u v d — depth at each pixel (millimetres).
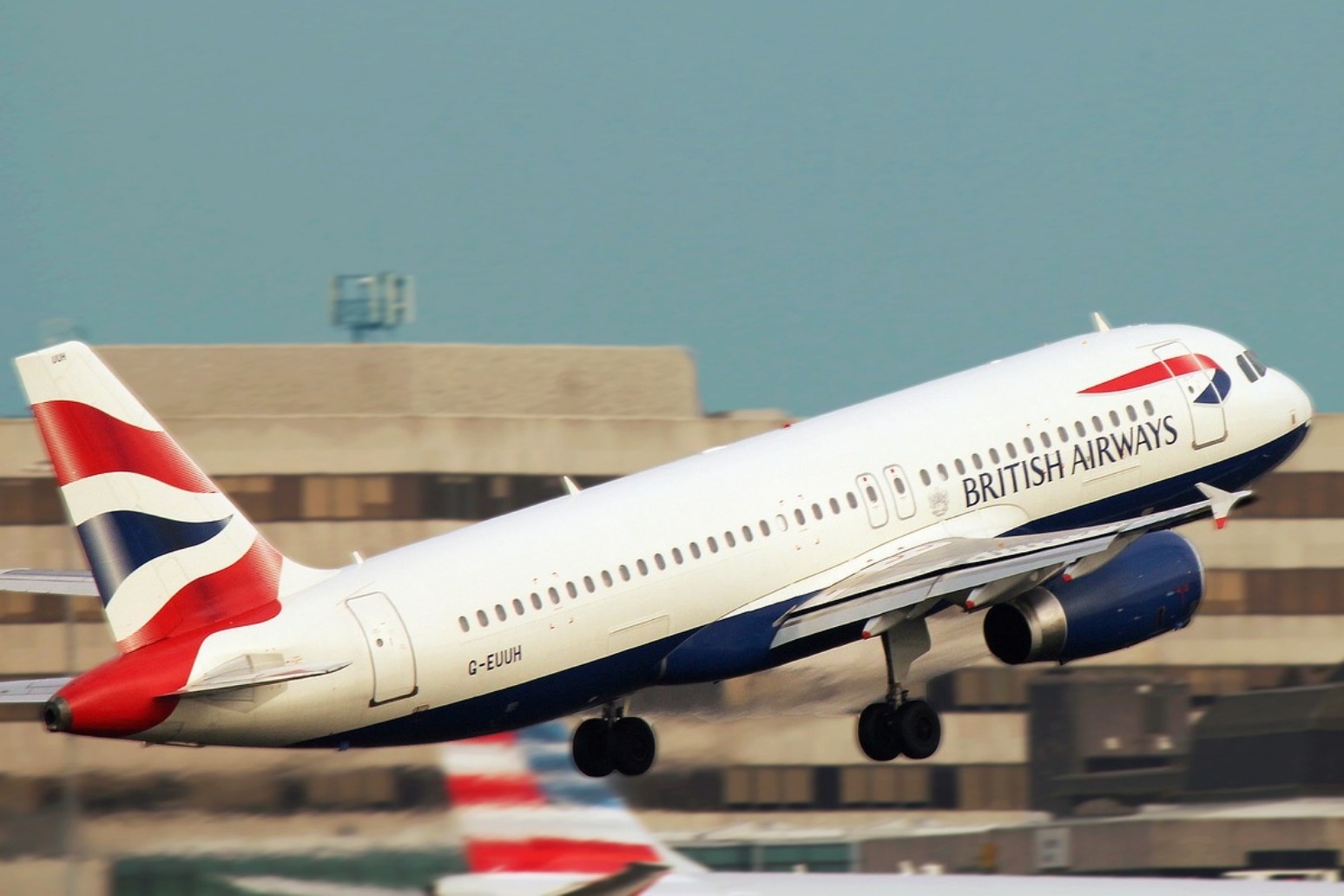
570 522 95625
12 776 155000
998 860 167625
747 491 101125
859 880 100562
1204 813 172500
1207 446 116438
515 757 139375
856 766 175625
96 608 182500
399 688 89312
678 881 103062
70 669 181625
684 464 101812
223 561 87188
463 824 140000
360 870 147000
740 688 154250
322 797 151750
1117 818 174375
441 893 110438
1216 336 121000
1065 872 167625
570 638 93625
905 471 106062
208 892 148125
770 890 100062
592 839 140000
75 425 84250
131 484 85250
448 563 91750
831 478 103875
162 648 85312
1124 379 114750
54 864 149500
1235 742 179375
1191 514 97625
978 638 157500
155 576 85625
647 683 99312
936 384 112188
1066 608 105875
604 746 107875
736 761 171625
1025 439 110062
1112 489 112875
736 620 99750
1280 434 120062
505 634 91562
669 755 170375
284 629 87250
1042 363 114312
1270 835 165875
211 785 152125
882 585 99812
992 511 108438
